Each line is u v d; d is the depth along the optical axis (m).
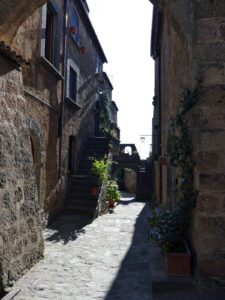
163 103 8.57
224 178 2.99
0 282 3.03
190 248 3.49
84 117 11.10
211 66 3.12
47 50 7.23
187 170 3.38
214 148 3.03
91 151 11.14
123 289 3.26
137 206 11.97
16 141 3.72
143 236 5.82
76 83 9.75
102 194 8.70
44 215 6.36
